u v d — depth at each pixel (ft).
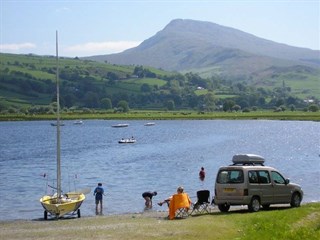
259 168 128.57
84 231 101.30
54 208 145.07
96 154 396.16
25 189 217.36
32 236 97.66
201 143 498.69
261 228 98.02
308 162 325.21
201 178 235.81
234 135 610.65
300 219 107.45
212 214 123.44
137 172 275.18
